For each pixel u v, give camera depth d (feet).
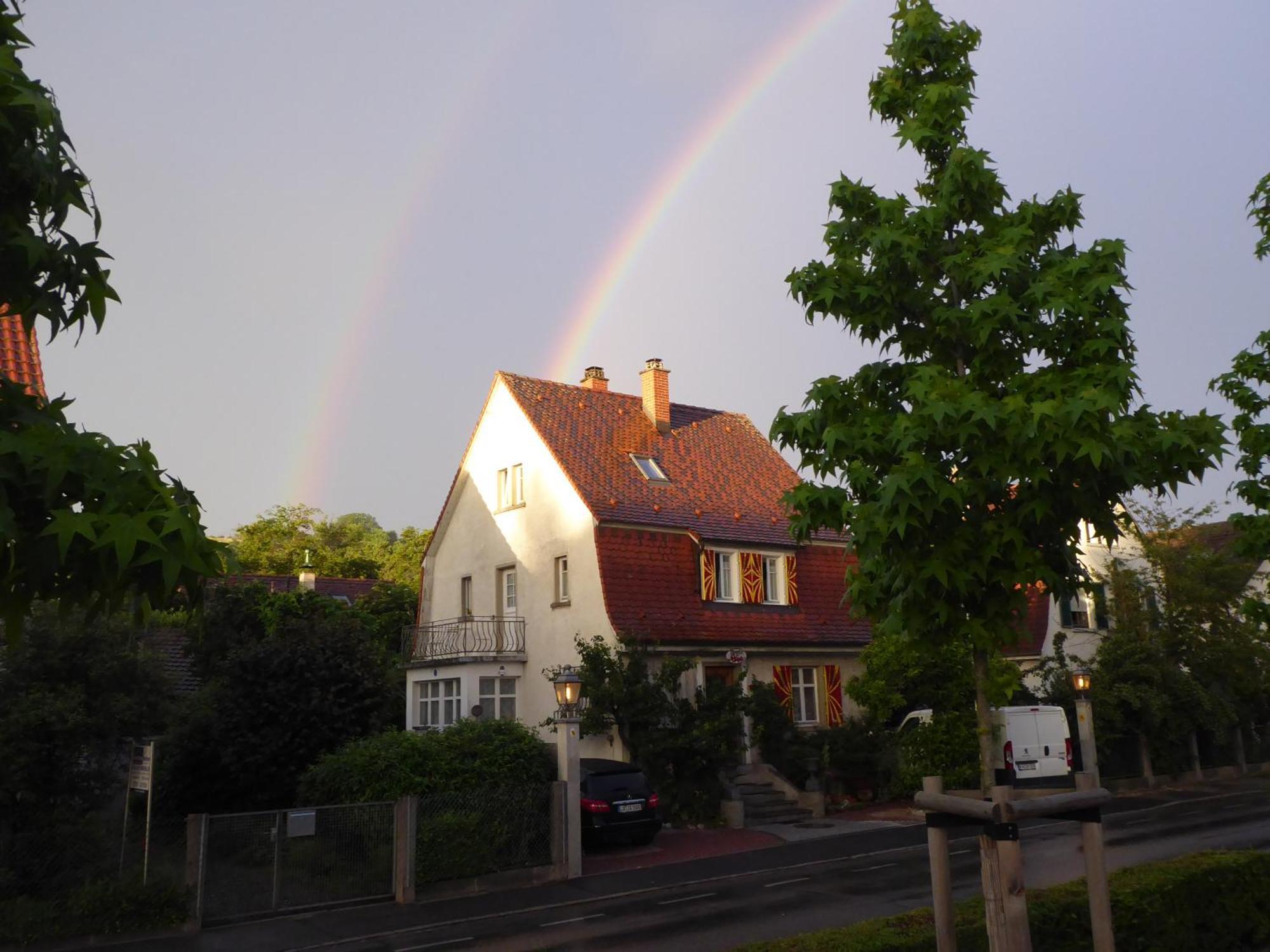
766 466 105.60
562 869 53.57
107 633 50.96
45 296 12.98
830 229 28.02
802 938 24.70
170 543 10.94
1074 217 26.99
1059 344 25.54
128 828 54.60
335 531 204.13
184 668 85.81
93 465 11.34
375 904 48.08
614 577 80.53
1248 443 38.47
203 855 43.98
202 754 67.77
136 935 41.45
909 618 24.98
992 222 26.94
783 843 63.57
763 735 77.61
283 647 68.90
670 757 69.67
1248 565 99.40
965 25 28.63
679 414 106.73
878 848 60.49
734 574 87.76
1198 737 101.09
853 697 82.38
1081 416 21.88
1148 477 24.04
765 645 84.84
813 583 93.04
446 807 51.65
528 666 86.58
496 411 96.02
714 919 42.52
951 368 27.02
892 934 24.54
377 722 69.05
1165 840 58.34
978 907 27.22
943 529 24.08
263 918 45.19
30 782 47.09
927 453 24.21
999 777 23.75
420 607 102.27
